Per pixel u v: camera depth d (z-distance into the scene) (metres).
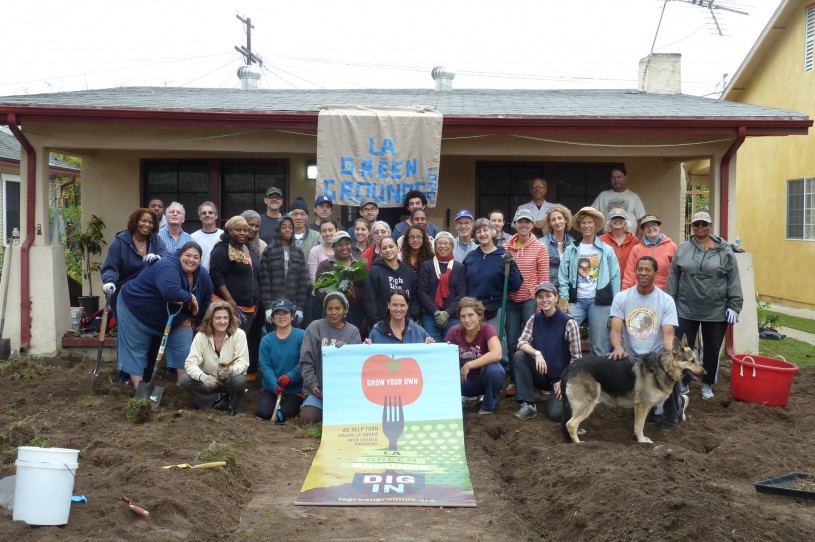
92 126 10.40
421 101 12.03
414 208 9.46
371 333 7.51
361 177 9.86
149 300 7.90
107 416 7.23
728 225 10.47
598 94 13.90
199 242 9.20
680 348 6.76
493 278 8.24
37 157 10.37
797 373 9.86
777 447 6.53
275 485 5.81
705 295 8.33
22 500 4.56
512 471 6.18
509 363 8.46
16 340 10.16
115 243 8.39
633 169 12.12
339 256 8.27
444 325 7.92
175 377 9.06
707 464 6.07
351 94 13.36
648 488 5.05
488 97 13.04
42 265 10.21
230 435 6.77
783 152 18.56
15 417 7.25
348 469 6.07
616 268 8.52
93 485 5.28
